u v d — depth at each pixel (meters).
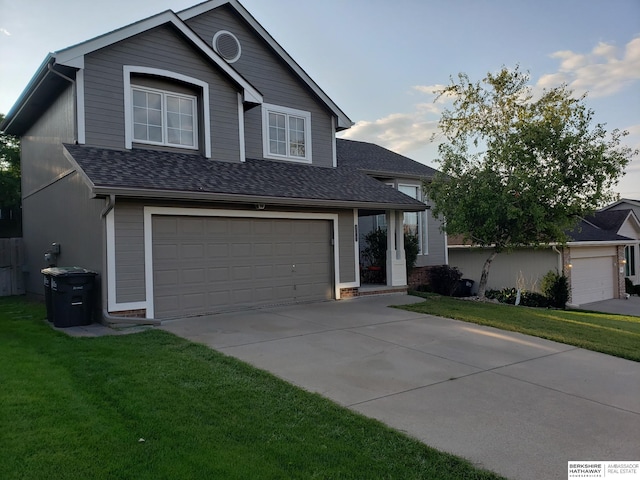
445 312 10.42
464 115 14.85
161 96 10.58
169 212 9.19
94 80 9.53
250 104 11.94
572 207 12.52
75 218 9.94
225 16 12.26
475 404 4.98
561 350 7.56
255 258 10.63
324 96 13.54
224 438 3.89
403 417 4.57
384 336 8.02
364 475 3.42
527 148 12.86
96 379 5.22
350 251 12.52
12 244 15.15
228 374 5.61
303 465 3.51
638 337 9.02
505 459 3.77
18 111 12.52
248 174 10.91
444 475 3.48
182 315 9.41
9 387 4.88
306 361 6.40
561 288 16.80
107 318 8.27
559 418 4.67
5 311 10.66
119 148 9.79
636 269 25.36
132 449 3.62
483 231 13.26
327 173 13.27
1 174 24.12
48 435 3.79
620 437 4.24
